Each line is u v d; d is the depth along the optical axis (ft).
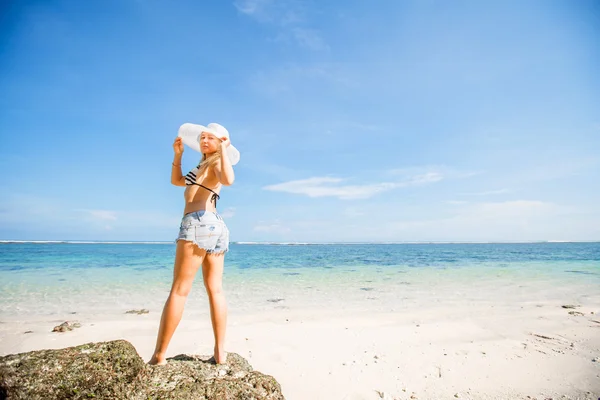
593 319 23.66
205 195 10.59
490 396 12.81
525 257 103.24
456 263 76.95
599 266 66.95
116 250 154.92
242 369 10.48
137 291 35.65
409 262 81.15
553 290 36.73
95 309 27.27
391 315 25.36
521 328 21.47
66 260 80.28
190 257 9.99
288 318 24.53
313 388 13.48
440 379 14.23
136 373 8.29
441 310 27.09
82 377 7.31
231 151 11.53
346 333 20.54
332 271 58.08
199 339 19.01
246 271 58.18
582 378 14.10
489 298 32.30
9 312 25.89
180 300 10.02
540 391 13.10
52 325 22.09
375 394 13.06
